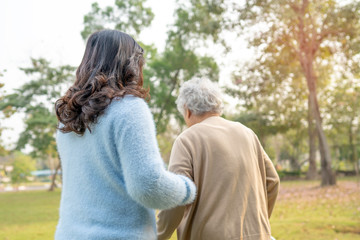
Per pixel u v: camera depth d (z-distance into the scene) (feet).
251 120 77.56
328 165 62.44
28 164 150.20
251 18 48.91
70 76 79.51
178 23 60.80
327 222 22.53
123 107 3.77
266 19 49.24
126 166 3.59
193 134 6.16
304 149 132.26
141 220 3.92
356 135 93.66
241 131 6.32
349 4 51.62
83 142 4.01
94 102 3.82
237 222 5.62
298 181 91.04
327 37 54.65
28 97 76.84
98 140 3.84
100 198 3.85
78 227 3.87
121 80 4.16
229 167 5.83
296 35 54.54
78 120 3.92
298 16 51.37
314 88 62.03
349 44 52.65
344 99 84.94
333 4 53.21
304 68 59.57
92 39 4.30
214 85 6.67
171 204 3.79
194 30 58.18
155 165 3.55
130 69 4.20
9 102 70.33
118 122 3.69
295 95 74.84
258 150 6.44
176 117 62.18
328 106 91.25
